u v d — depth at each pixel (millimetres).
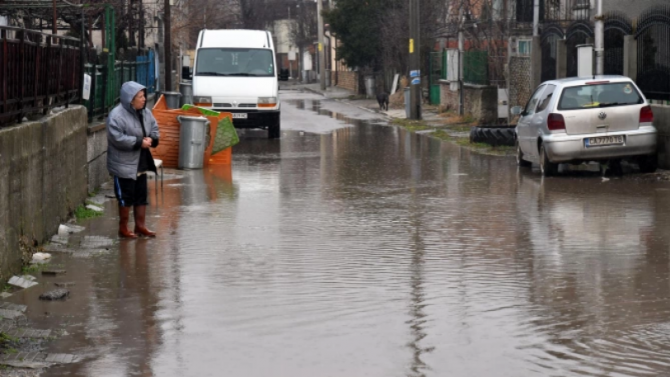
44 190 12984
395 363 7695
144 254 12555
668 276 10891
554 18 36125
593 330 8625
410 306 9586
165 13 42500
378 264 11758
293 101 70500
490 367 7562
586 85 21484
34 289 10492
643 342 8227
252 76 36375
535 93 23562
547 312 9297
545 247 12805
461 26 45875
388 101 57938
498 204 17250
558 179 21188
